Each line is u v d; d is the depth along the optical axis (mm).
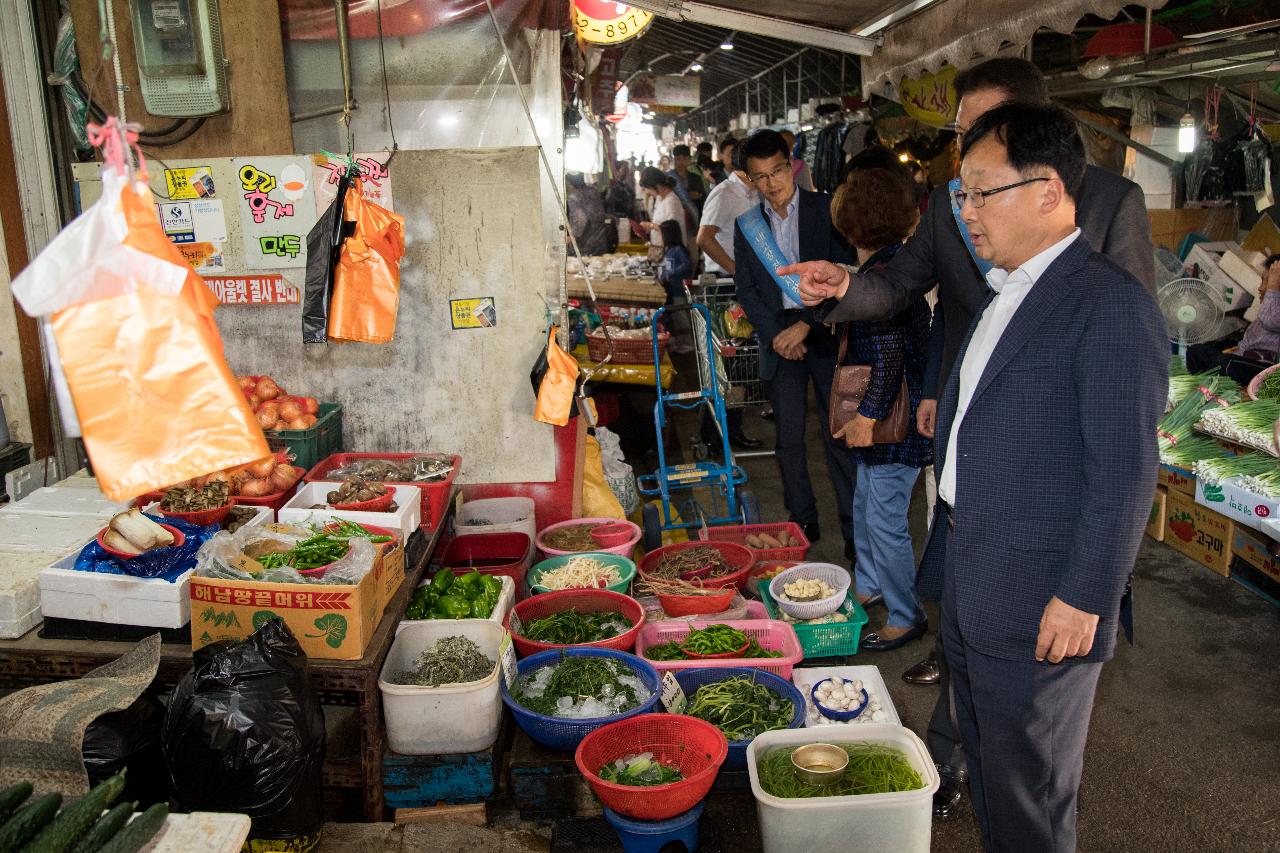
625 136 25109
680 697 3146
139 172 1509
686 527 4879
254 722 2426
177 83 3635
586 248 9750
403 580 3244
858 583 4355
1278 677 3828
